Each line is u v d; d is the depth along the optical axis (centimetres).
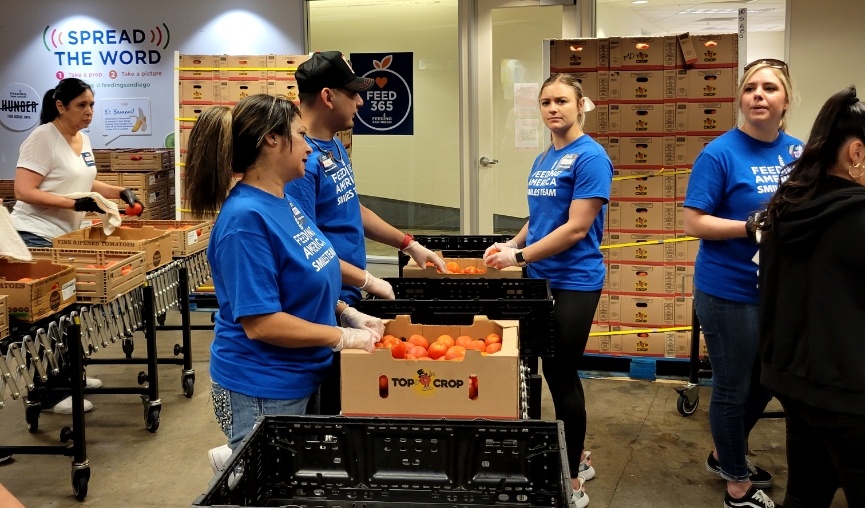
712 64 447
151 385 411
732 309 292
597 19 699
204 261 468
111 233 411
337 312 239
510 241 353
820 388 217
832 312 214
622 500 336
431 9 757
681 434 402
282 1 775
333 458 172
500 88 735
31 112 845
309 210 246
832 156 218
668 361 479
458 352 204
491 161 750
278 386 208
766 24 640
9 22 833
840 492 334
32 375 306
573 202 304
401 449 171
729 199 291
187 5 794
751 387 319
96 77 824
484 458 169
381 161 801
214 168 201
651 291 475
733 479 314
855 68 602
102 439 406
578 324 313
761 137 290
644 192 465
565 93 310
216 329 214
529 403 255
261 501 170
